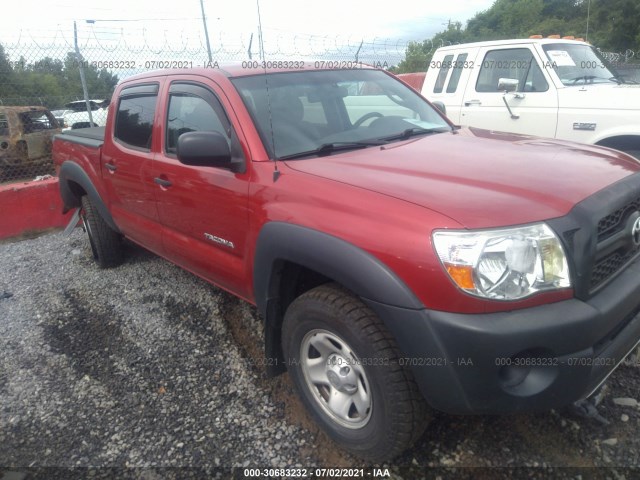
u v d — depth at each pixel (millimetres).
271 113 2955
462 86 6984
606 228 2188
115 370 3295
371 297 2059
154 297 4293
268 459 2494
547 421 2576
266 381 3076
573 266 1996
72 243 6035
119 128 4098
